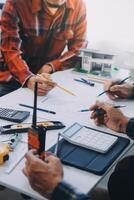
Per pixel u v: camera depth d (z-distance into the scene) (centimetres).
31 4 235
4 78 249
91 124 140
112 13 230
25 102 161
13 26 240
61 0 234
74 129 130
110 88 172
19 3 236
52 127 132
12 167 106
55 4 235
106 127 138
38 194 95
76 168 106
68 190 90
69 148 117
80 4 235
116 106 157
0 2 245
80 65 213
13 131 128
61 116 147
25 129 129
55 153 112
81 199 88
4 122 138
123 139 127
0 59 249
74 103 162
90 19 237
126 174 134
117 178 135
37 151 104
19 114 144
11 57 244
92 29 239
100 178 102
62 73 208
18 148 117
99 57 205
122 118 137
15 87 243
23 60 244
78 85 188
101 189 144
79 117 147
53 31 241
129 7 223
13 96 169
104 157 113
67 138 122
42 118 143
